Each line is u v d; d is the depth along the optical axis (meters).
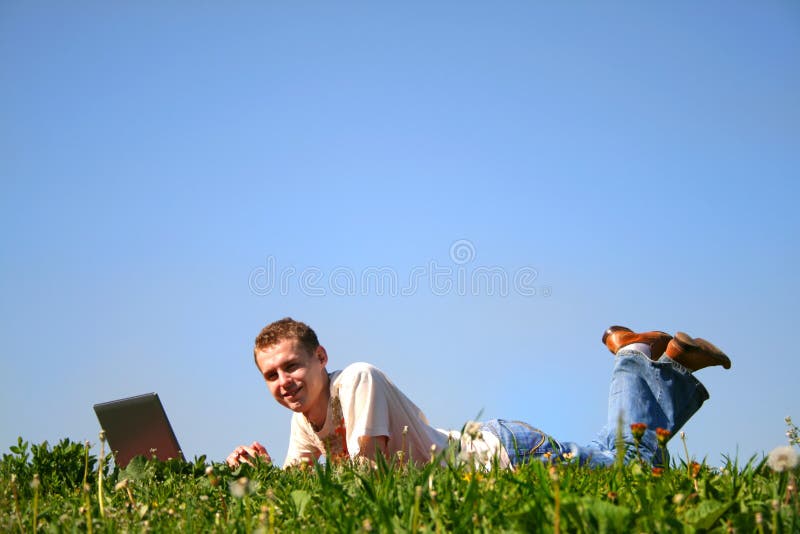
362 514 3.08
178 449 5.53
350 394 5.11
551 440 4.10
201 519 3.49
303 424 5.50
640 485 3.20
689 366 5.98
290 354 5.23
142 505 3.80
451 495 3.11
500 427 5.24
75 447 5.09
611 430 5.75
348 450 5.12
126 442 5.47
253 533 3.11
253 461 4.83
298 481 4.11
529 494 3.11
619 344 6.13
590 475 3.72
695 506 3.06
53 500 4.29
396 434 5.20
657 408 5.86
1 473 4.91
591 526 2.70
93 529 3.36
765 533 2.77
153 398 5.53
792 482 2.99
